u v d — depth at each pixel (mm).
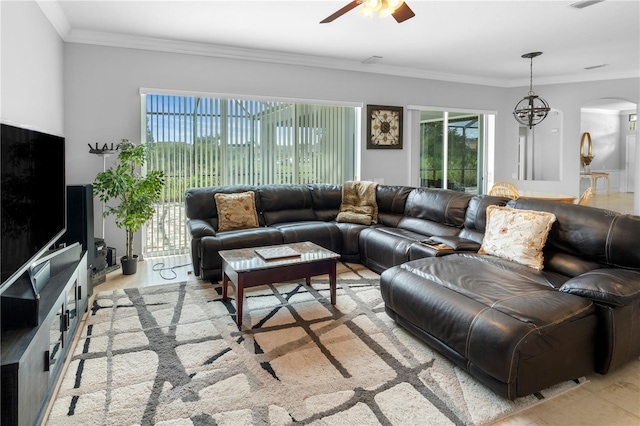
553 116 7613
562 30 4379
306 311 3047
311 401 1914
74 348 2439
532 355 1823
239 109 5117
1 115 2486
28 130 2074
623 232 2395
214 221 4457
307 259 3014
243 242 3863
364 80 5934
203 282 3785
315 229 4320
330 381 2090
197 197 4410
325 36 4520
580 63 5887
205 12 3756
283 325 2799
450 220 3889
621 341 2064
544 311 1934
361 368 2223
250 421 1766
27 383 1534
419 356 2359
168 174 4766
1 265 1688
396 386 2045
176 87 4738
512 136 7223
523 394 1844
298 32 4359
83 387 2023
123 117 4516
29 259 2045
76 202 3252
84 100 4340
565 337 1920
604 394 1999
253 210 4547
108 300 3275
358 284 3701
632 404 1914
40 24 3328
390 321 2859
